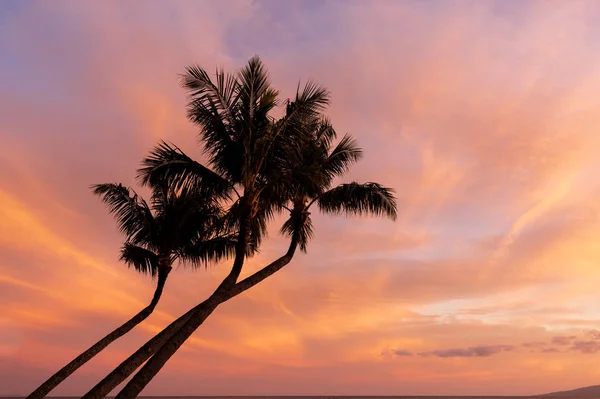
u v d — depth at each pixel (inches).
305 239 738.8
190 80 590.6
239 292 558.3
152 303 740.7
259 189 608.1
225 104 601.0
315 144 679.7
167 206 737.6
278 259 619.5
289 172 613.0
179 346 497.7
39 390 645.3
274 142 607.8
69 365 666.8
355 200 679.7
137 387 466.0
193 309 585.3
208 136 614.5
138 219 761.0
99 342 699.4
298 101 610.2
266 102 602.9
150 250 796.6
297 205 668.1
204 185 623.5
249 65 603.5
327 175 678.5
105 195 756.0
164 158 610.9
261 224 689.6
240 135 595.5
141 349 534.9
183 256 790.5
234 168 618.5
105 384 500.1
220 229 694.5
